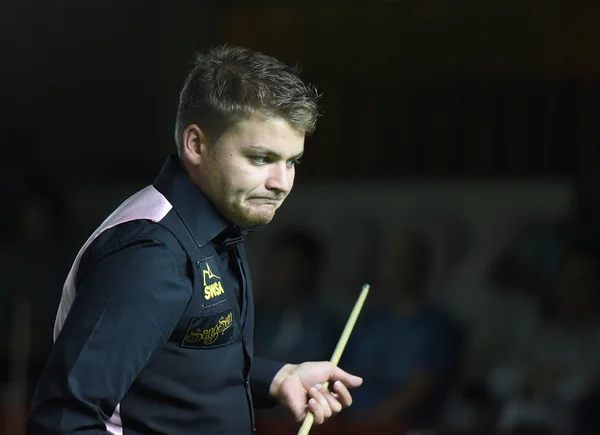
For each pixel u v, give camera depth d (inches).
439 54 760.3
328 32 776.9
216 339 239.1
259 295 713.0
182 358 235.6
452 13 756.6
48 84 805.9
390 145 767.7
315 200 733.9
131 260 226.2
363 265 717.3
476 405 600.7
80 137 804.6
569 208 682.8
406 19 764.6
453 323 612.4
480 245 698.2
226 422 243.4
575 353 561.6
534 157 741.9
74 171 797.2
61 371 217.3
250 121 231.6
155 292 224.5
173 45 789.2
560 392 552.4
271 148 233.8
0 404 555.8
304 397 276.8
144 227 233.1
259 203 239.3
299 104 233.1
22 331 647.1
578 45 735.1
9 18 801.6
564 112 738.2
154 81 795.4
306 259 629.0
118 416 234.7
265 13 782.5
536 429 544.4
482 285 689.0
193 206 240.5
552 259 649.0
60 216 713.0
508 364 585.3
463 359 626.8
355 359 609.6
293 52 783.1
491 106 751.7
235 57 241.6
